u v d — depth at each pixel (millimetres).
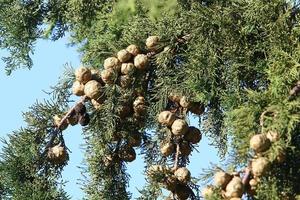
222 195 1379
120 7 1711
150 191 1688
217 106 1733
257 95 1445
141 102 1738
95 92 1685
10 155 1678
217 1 1720
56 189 1670
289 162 1385
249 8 1604
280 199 1370
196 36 1669
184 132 1686
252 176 1379
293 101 1398
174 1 1705
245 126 1418
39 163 1685
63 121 1701
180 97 1719
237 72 1629
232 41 1640
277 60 1515
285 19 1573
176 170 1674
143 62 1711
